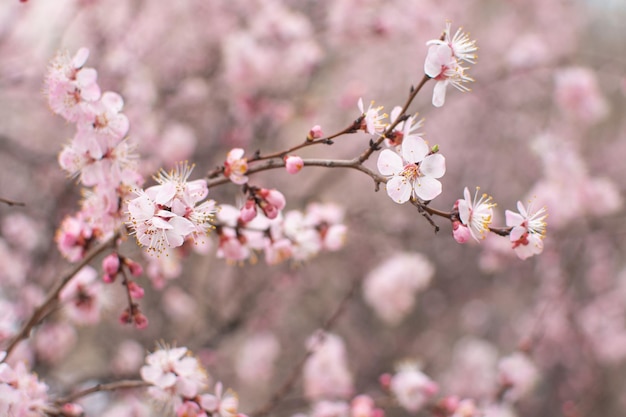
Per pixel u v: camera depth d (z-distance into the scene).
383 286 4.77
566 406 4.34
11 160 5.02
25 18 5.09
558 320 6.22
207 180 1.97
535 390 6.35
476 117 7.32
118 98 2.08
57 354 3.91
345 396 3.95
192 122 5.22
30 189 5.08
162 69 5.37
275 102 5.14
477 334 7.19
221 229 2.34
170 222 1.67
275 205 1.98
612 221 5.25
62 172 4.41
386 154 1.75
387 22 5.10
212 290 5.58
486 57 7.35
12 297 4.09
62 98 2.00
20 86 4.94
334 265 6.15
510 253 4.87
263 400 5.91
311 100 5.71
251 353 5.54
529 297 7.16
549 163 4.76
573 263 5.42
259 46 4.85
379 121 1.88
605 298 6.66
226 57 4.85
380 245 5.97
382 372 6.39
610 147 7.49
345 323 6.51
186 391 2.11
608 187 4.83
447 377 6.23
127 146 2.12
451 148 7.45
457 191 7.29
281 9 5.05
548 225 4.91
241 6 5.40
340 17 5.09
